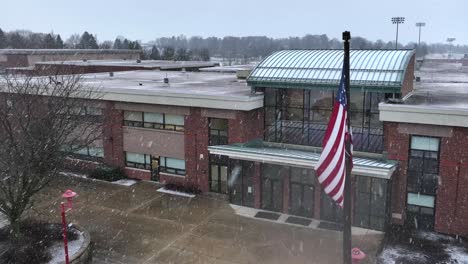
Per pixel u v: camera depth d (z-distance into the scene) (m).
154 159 32.56
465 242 23.03
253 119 28.98
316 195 26.12
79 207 28.11
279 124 28.89
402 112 23.64
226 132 29.17
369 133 26.22
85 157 35.34
